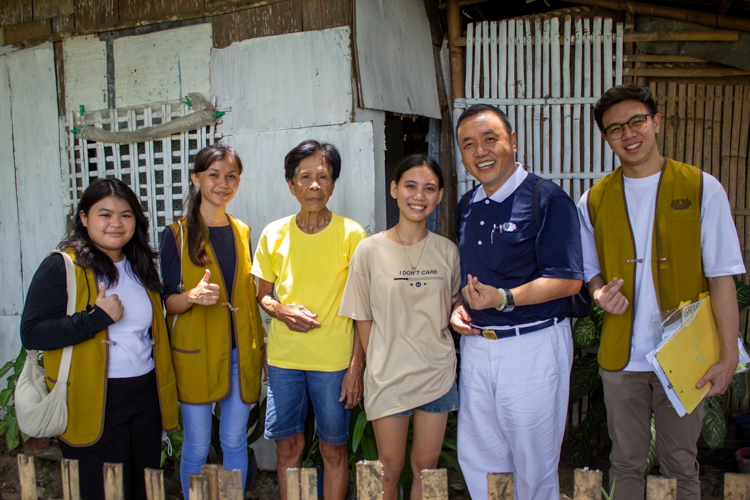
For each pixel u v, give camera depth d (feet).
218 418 10.23
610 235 7.00
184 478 8.21
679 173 6.60
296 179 7.94
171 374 7.75
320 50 10.19
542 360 6.84
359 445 9.52
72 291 6.83
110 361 6.94
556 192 6.75
